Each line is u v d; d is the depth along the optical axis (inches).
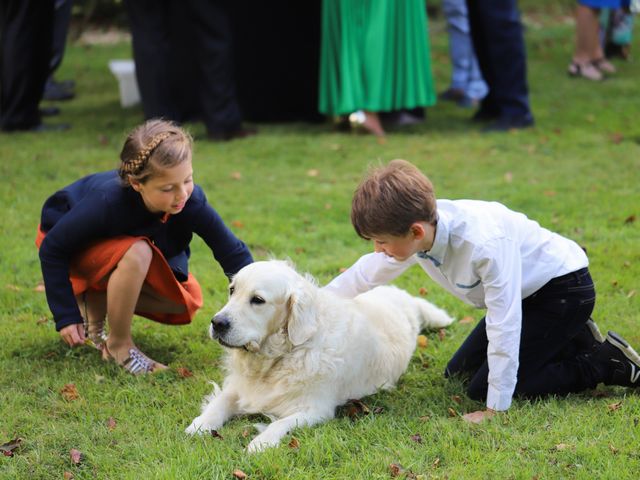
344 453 157.4
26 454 160.4
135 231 191.5
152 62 427.5
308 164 395.5
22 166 380.8
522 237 176.9
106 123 475.8
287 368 173.5
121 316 195.8
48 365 203.2
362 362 182.2
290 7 466.9
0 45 446.9
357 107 441.7
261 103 486.3
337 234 301.6
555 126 456.8
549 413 172.4
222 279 258.7
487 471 149.7
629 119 466.9
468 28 519.2
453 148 418.9
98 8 799.1
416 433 166.1
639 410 170.6
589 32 572.7
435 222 164.7
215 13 418.3
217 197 344.2
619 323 218.1
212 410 174.9
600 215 313.3
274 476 149.9
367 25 430.0
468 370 194.5
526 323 181.0
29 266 268.5
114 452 160.7
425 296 248.5
